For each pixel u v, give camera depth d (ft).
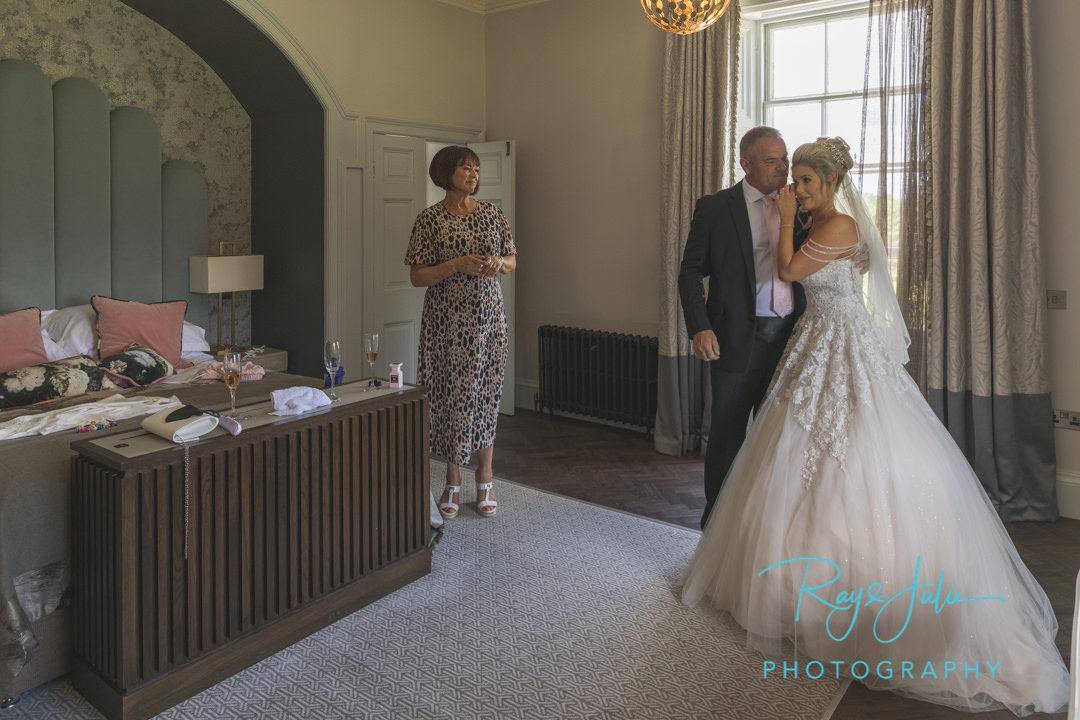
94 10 16.56
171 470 8.05
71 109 15.96
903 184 14.71
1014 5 13.57
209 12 16.79
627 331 20.38
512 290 21.56
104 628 8.00
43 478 8.46
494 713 8.26
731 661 9.36
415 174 20.95
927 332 14.60
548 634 9.96
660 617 10.43
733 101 16.99
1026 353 13.94
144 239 17.48
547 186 21.62
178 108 18.28
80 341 15.30
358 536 10.46
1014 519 14.15
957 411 14.34
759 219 11.82
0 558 7.86
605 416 20.26
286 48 17.33
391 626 10.12
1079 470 14.16
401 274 20.85
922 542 8.84
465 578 11.58
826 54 17.04
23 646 7.86
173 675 8.23
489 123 22.70
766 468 9.99
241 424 9.05
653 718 8.21
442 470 16.79
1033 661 8.63
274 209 19.63
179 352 16.40
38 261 15.66
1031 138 13.52
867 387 9.62
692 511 14.48
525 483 16.07
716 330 12.22
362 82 19.12
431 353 13.62
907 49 14.44
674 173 17.70
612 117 20.03
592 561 12.22
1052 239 14.01
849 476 9.21
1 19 15.19
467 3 21.70
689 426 18.13
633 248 20.02
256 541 9.02
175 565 8.18
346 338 19.38
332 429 9.88
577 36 20.47
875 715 8.30
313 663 9.20
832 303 10.27
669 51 17.62
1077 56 13.51
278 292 19.88
